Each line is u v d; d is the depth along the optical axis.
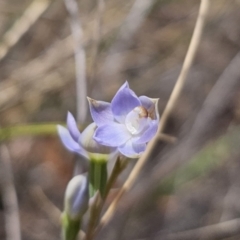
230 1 0.76
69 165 0.72
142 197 0.65
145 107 0.41
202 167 0.70
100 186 0.42
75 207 0.43
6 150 0.63
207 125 0.70
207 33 0.77
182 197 0.70
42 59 0.67
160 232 0.67
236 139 0.71
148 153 0.46
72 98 0.71
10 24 0.72
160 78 0.76
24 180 0.71
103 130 0.41
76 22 0.55
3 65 0.70
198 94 0.75
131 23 0.70
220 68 0.77
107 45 0.71
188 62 0.48
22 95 0.66
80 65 0.53
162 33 0.76
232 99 0.71
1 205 0.62
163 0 0.75
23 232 0.66
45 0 0.62
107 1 0.72
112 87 0.72
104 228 0.64
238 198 0.69
